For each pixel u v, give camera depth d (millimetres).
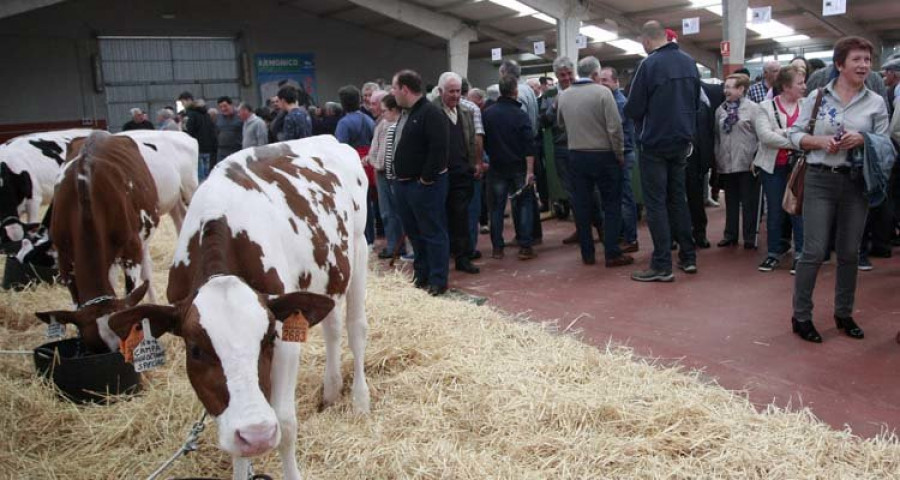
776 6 13336
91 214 3852
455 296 5738
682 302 5289
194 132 13664
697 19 11109
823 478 2830
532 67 23750
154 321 2336
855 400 3568
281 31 23266
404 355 4117
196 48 22297
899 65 5957
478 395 3590
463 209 6461
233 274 2467
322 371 3957
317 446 3205
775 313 4914
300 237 2893
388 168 6113
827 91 4164
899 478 2826
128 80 21359
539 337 4477
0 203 6160
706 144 6711
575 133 6230
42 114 20188
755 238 6828
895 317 4699
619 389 3619
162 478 3055
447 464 3004
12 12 16672
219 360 2154
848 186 4172
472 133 6492
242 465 2637
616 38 18484
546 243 7781
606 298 5512
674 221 6020
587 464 2992
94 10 20578
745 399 3564
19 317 5141
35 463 3205
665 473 2906
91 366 3701
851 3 12820
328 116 9172
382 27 23938
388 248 7367
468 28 19344
